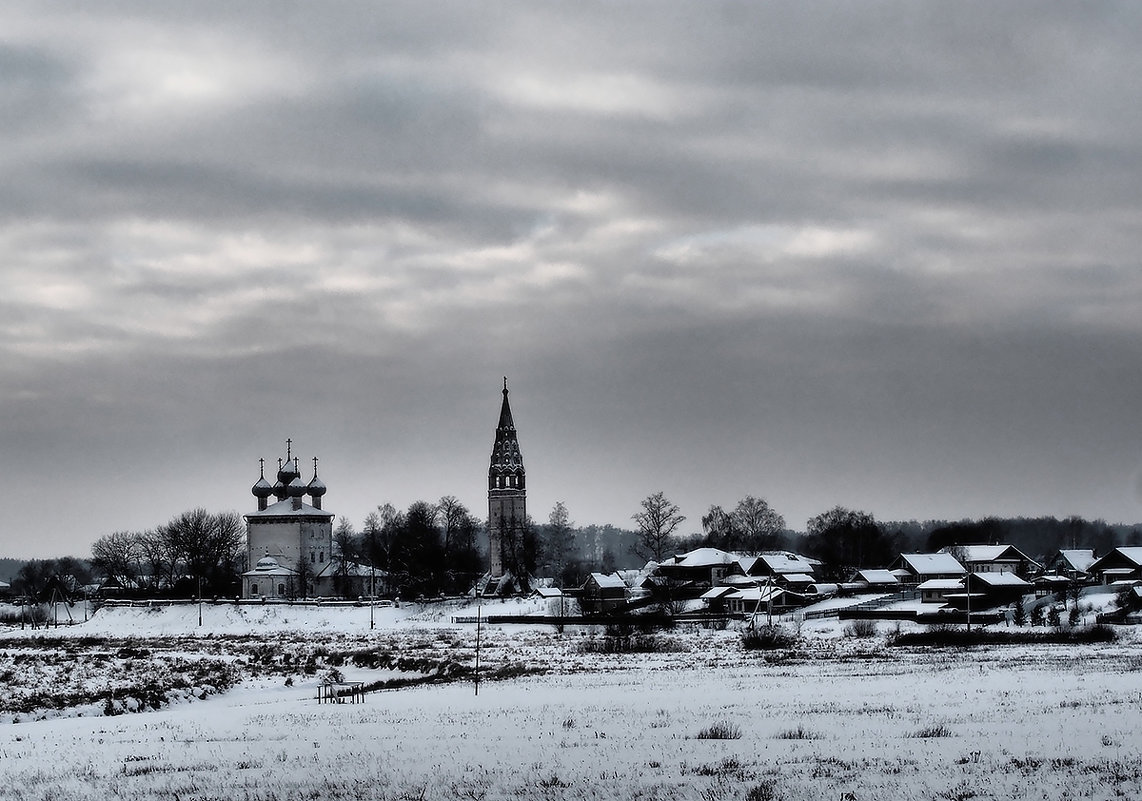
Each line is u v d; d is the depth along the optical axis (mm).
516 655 169125
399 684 135125
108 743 82750
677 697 102500
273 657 178750
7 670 156250
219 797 59531
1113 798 54312
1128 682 105812
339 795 59281
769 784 58750
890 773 61312
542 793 58531
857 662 142500
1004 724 78188
